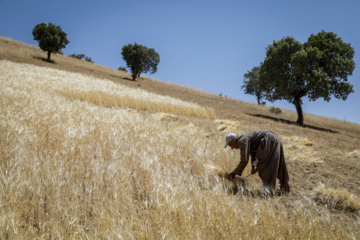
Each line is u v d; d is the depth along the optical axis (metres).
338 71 23.00
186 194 3.97
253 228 3.16
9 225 2.75
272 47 26.38
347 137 18.14
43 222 3.03
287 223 3.39
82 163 4.77
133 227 3.19
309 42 24.66
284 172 4.82
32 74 19.58
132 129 7.67
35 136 5.56
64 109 8.59
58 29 38.47
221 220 3.28
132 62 39.84
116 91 17.89
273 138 4.70
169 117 12.33
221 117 16.94
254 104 35.97
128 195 3.82
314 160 7.00
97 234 2.85
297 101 24.50
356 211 4.25
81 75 27.39
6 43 44.97
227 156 6.16
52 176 3.87
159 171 4.73
